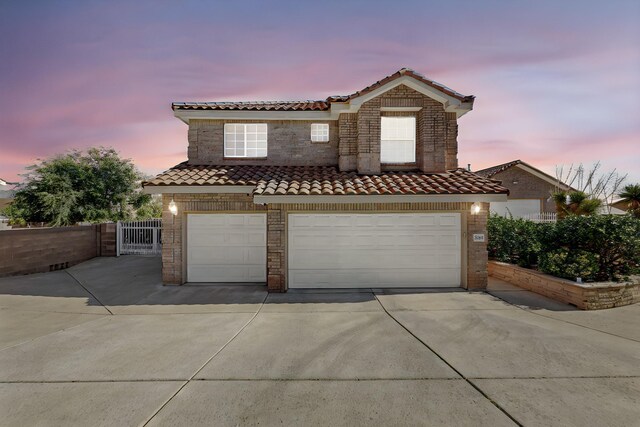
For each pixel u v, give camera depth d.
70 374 4.59
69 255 13.63
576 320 6.70
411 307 7.75
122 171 23.14
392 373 4.59
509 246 10.81
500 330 6.18
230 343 5.67
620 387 4.18
